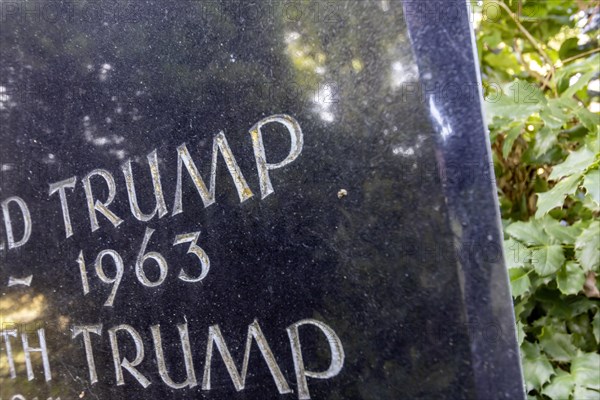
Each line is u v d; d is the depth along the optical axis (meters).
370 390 0.69
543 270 0.99
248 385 0.78
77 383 0.93
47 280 0.95
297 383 0.74
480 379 0.61
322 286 0.72
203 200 0.82
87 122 0.91
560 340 1.07
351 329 0.70
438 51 0.64
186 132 0.83
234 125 0.79
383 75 0.68
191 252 0.83
